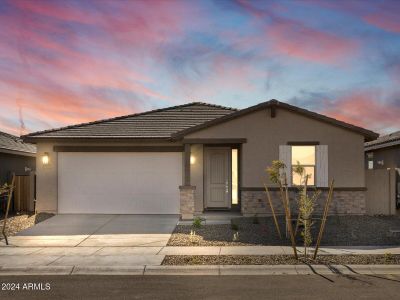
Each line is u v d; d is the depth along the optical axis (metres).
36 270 9.34
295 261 9.93
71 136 17.59
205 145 17.94
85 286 8.20
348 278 8.71
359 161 16.23
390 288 7.96
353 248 11.34
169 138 17.27
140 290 7.92
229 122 16.38
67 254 10.73
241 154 16.66
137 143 17.86
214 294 7.65
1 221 16.09
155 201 17.84
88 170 17.94
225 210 17.77
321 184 16.16
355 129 16.14
